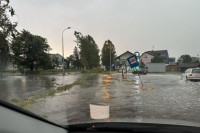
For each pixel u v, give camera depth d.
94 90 13.55
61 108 5.76
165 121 2.51
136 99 9.87
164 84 18.44
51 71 54.91
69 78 27.23
